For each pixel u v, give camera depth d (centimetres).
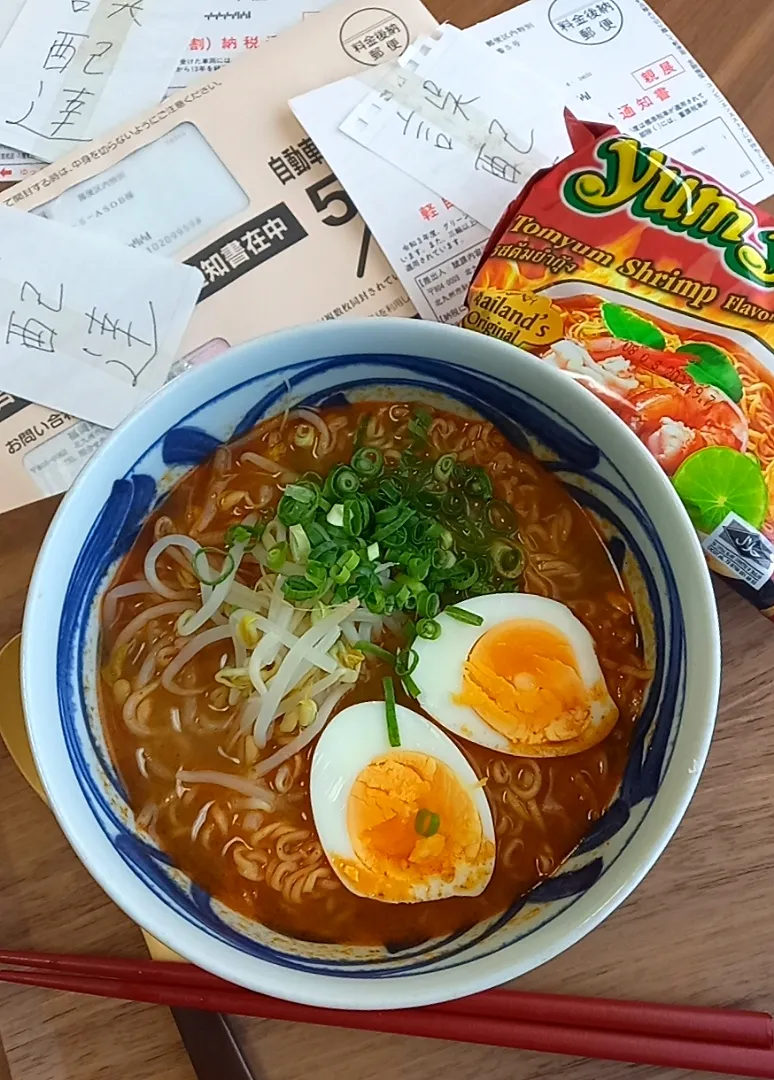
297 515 23
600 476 23
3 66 32
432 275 29
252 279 30
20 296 29
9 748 26
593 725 23
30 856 26
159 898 20
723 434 25
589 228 27
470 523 25
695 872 25
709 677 20
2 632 27
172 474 23
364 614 24
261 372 22
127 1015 25
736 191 30
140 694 24
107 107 32
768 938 25
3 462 28
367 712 24
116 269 30
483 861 23
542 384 21
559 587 24
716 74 31
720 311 26
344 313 29
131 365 29
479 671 24
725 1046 24
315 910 23
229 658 25
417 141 31
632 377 26
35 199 30
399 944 22
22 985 26
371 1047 25
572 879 22
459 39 31
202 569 24
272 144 31
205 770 24
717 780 26
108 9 33
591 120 31
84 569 22
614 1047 24
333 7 32
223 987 25
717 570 26
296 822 24
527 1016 24
